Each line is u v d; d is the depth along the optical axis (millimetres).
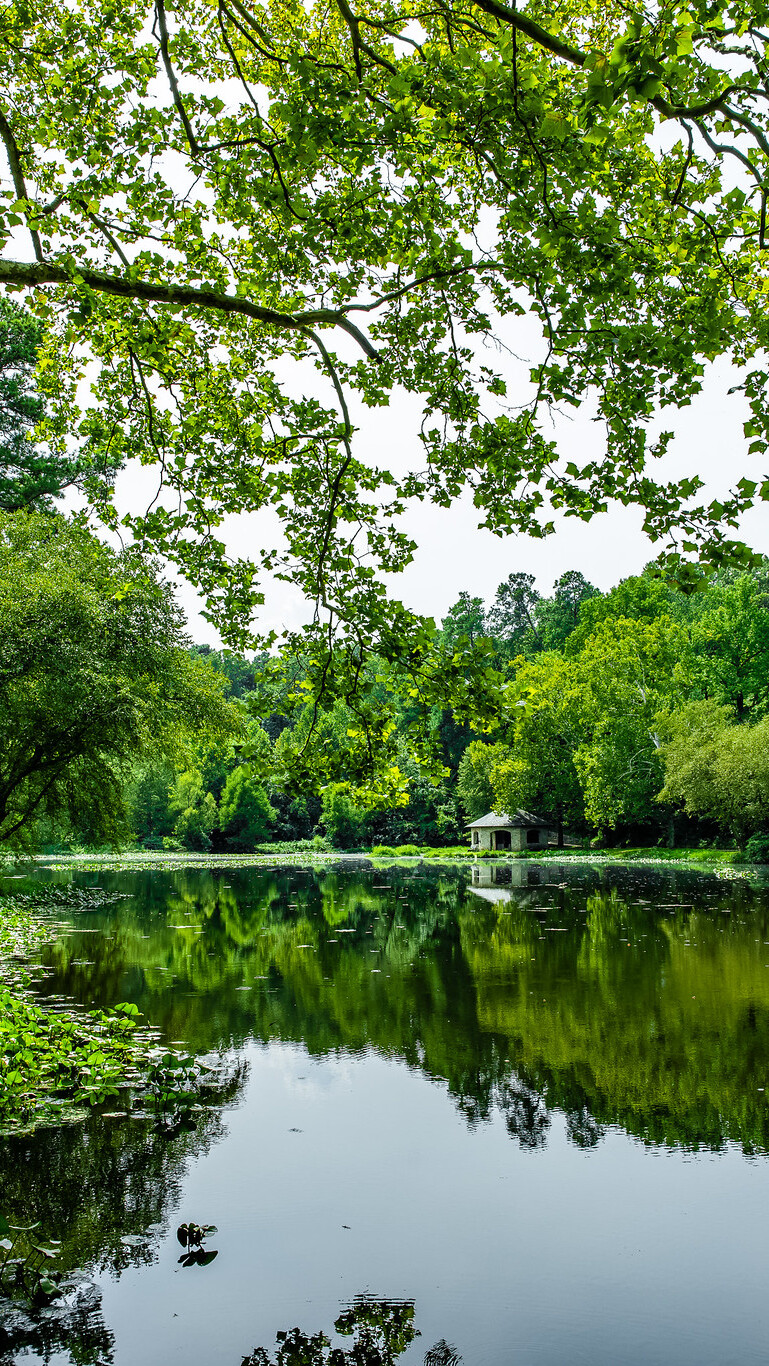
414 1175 5262
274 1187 5086
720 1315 3771
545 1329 3689
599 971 11859
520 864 41031
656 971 11781
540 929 16469
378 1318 3758
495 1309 3795
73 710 15844
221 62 5867
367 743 5312
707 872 31750
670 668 43562
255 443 6199
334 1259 4289
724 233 4820
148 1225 4613
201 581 5832
